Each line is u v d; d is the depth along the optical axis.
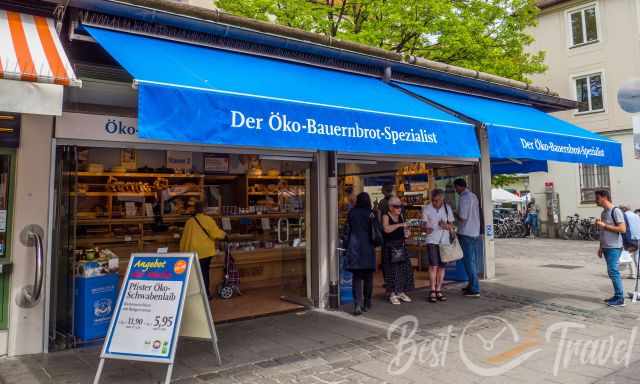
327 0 13.25
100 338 5.73
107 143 5.74
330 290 7.42
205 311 4.75
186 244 7.67
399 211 7.80
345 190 11.33
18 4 4.68
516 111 9.39
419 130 5.91
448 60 12.74
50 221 5.28
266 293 8.59
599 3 20.80
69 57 5.77
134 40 5.51
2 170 5.14
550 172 22.42
